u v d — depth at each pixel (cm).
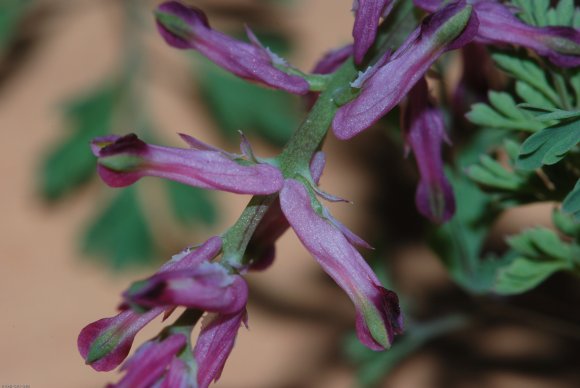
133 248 21
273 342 20
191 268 12
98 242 21
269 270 21
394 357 18
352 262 12
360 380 18
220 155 12
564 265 14
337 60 14
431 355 20
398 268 21
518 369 20
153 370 11
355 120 12
